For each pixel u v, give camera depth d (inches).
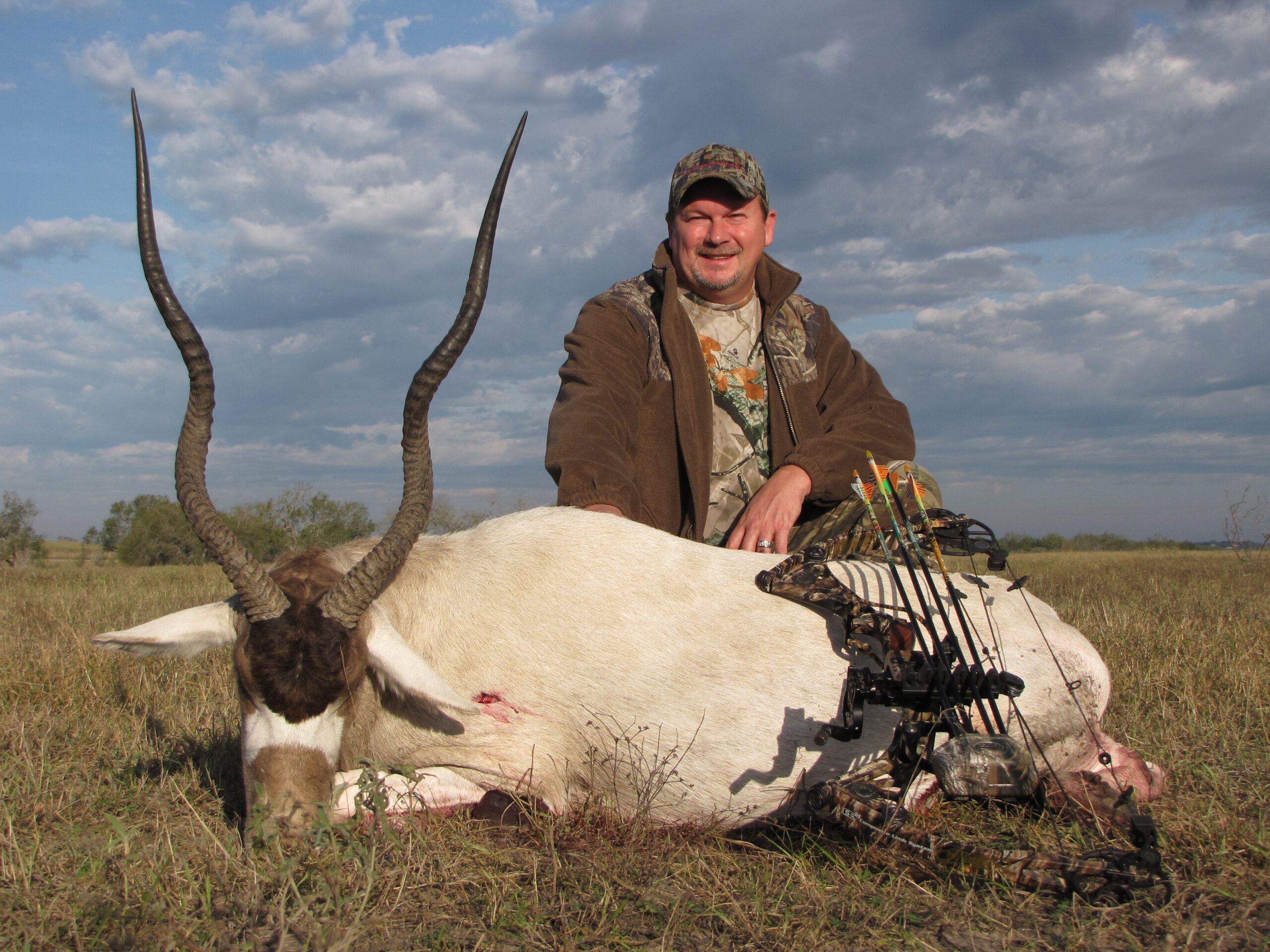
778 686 127.0
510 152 128.1
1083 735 133.7
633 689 128.8
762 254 188.9
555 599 133.3
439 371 122.7
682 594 133.3
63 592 454.0
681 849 121.6
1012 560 976.9
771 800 128.3
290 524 639.8
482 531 144.0
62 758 155.8
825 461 162.1
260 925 95.6
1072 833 122.5
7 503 1211.9
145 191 120.7
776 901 104.4
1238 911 100.7
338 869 103.8
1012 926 99.4
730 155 177.3
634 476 169.0
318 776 112.0
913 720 112.0
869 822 109.9
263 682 110.3
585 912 100.7
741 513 177.2
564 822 128.0
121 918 92.4
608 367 171.6
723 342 185.0
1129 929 97.6
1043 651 132.4
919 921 100.7
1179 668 213.6
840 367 190.1
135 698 194.4
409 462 121.9
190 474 115.1
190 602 377.1
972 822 130.5
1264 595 396.8
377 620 122.0
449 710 119.6
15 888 103.3
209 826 125.5
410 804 123.3
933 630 112.5
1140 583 494.9
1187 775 145.1
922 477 163.0
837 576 135.9
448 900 103.0
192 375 117.3
